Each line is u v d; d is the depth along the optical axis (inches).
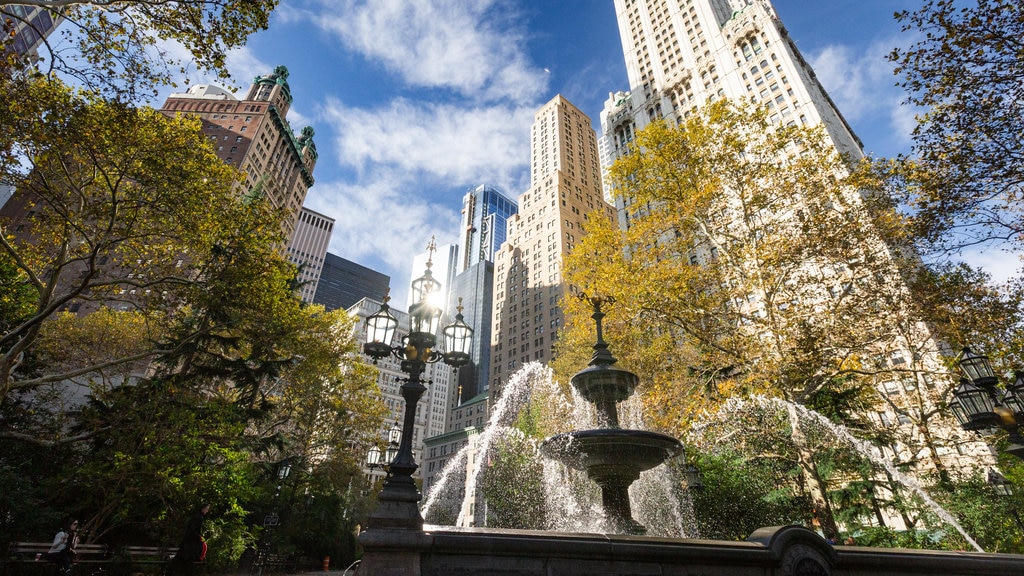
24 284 802.2
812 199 702.5
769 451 661.3
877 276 637.9
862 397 761.0
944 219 487.2
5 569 419.2
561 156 4190.5
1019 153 423.2
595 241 853.2
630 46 3265.3
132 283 673.0
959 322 596.4
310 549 1067.9
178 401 611.8
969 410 385.1
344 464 1202.6
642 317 762.8
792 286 688.4
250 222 725.3
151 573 546.3
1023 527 546.6
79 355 1088.8
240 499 641.0
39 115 507.8
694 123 845.2
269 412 1051.3
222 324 753.6
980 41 406.3
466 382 5757.9
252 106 3348.9
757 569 210.2
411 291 323.3
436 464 3816.4
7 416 679.7
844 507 686.5
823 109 2135.8
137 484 520.7
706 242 840.9
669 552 203.0
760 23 2442.2
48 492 522.9
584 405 577.0
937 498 631.2
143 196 644.7
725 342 668.7
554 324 3253.0
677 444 359.9
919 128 466.3
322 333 1227.2
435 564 188.7
